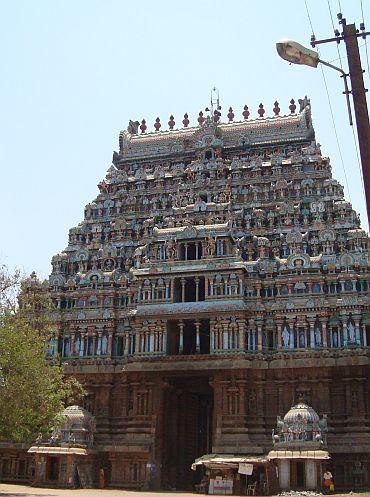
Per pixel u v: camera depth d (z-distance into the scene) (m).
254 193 77.38
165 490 62.56
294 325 65.12
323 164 77.19
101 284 73.88
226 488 54.84
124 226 79.75
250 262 69.62
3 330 47.84
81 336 71.81
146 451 62.66
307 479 52.66
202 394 75.50
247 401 62.97
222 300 66.12
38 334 58.34
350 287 65.06
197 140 85.56
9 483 63.97
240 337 64.19
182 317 66.56
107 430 67.00
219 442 61.34
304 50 24.41
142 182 84.44
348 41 24.20
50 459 61.00
